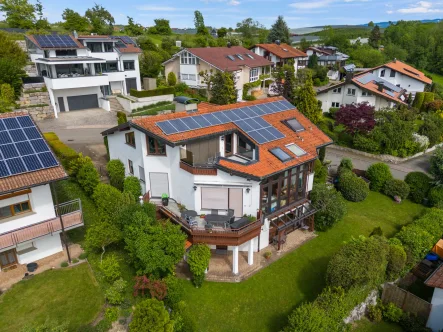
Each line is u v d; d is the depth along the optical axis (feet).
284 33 369.71
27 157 61.26
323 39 480.64
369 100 180.34
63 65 167.22
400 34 446.60
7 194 59.00
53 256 69.26
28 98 153.69
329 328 54.54
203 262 65.87
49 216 65.82
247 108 93.56
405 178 116.06
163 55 244.01
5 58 155.84
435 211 91.66
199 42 297.33
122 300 58.75
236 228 68.64
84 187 88.22
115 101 175.94
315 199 89.20
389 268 69.05
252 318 62.69
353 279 60.70
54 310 56.29
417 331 62.23
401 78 227.61
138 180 86.28
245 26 444.14
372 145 144.15
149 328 48.47
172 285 60.70
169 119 77.71
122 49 189.26
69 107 166.20
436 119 169.58
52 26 278.05
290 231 89.30
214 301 65.41
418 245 76.13
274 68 257.75
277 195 79.15
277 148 80.33
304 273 74.43
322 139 91.91
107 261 61.67
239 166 71.20
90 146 123.54
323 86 264.72
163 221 72.43
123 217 67.82
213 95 174.09
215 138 78.89
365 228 94.12
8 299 58.13
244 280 71.00
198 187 72.84
